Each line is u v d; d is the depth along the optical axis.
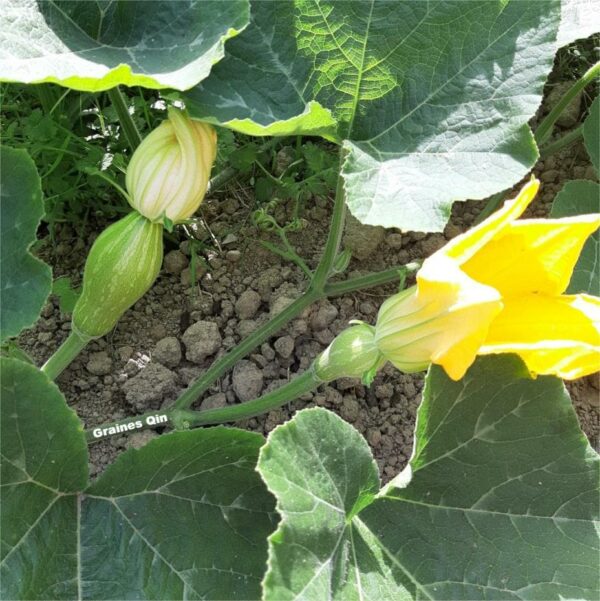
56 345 0.51
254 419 0.50
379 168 0.40
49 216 0.50
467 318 0.32
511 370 0.38
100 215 0.54
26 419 0.34
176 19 0.39
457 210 0.60
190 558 0.36
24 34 0.36
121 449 0.47
